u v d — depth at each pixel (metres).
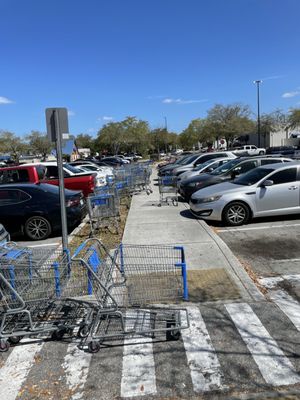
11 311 4.12
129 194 16.41
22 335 4.16
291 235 8.18
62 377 3.56
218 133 54.66
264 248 7.37
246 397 3.16
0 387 3.46
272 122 59.31
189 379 3.42
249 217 9.51
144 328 4.21
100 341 4.12
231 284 5.46
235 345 3.93
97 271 4.53
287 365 3.55
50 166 13.50
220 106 54.66
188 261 6.48
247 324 4.35
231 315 4.57
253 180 9.80
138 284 5.09
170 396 3.22
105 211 9.43
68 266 4.36
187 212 11.34
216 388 3.29
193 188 13.24
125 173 18.53
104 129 64.25
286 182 9.51
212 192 9.77
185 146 86.56
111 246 7.90
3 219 9.05
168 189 13.50
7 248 4.84
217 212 9.48
